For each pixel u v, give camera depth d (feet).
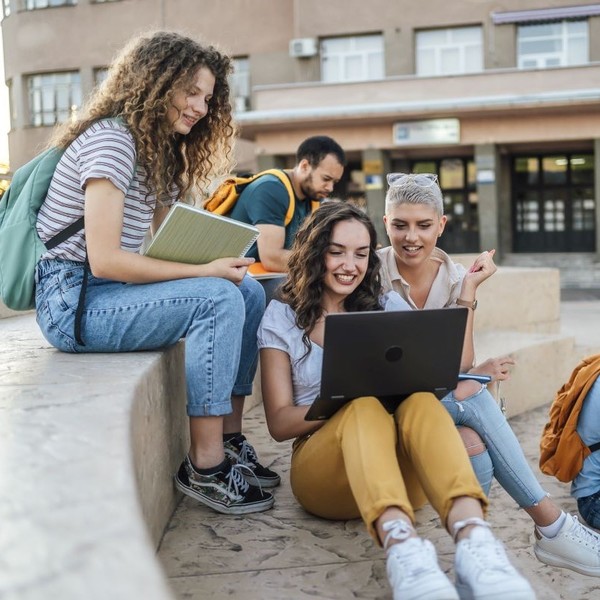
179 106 8.53
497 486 11.09
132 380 7.00
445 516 6.43
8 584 3.27
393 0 67.10
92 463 4.68
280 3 70.23
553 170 69.10
